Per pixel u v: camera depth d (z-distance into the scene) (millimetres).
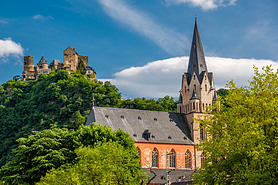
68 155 82438
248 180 45250
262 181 44500
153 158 112312
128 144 88562
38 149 81312
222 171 51312
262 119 51562
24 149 81062
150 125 117750
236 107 54594
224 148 52531
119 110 116625
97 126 90062
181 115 127375
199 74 127000
